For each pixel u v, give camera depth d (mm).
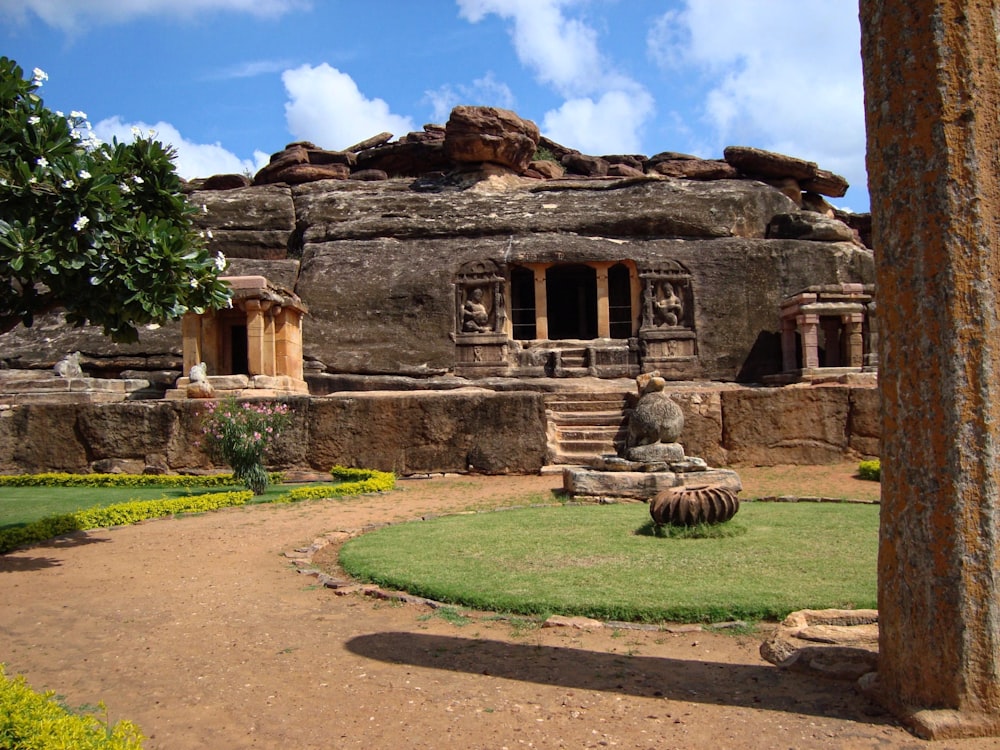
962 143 4516
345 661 6250
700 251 30188
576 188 34219
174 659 6410
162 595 8516
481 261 29781
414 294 29594
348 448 18844
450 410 18719
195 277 10625
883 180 4789
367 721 5109
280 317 24203
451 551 10023
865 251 31203
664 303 29484
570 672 5887
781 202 33250
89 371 27516
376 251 31109
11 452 19422
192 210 11219
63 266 9414
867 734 4641
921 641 4652
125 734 4383
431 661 6203
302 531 12344
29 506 15180
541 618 7258
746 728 4832
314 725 5074
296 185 38312
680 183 33781
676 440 15867
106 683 5918
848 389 18656
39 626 7414
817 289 26922
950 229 4512
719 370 29000
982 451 4492
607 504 14336
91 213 9555
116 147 10539
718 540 10211
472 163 36062
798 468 18203
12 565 10062
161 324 10406
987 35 4574
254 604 8102
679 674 5809
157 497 16141
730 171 37062
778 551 9500
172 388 25328
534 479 17688
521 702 5340
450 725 5016
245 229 34625
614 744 4691
